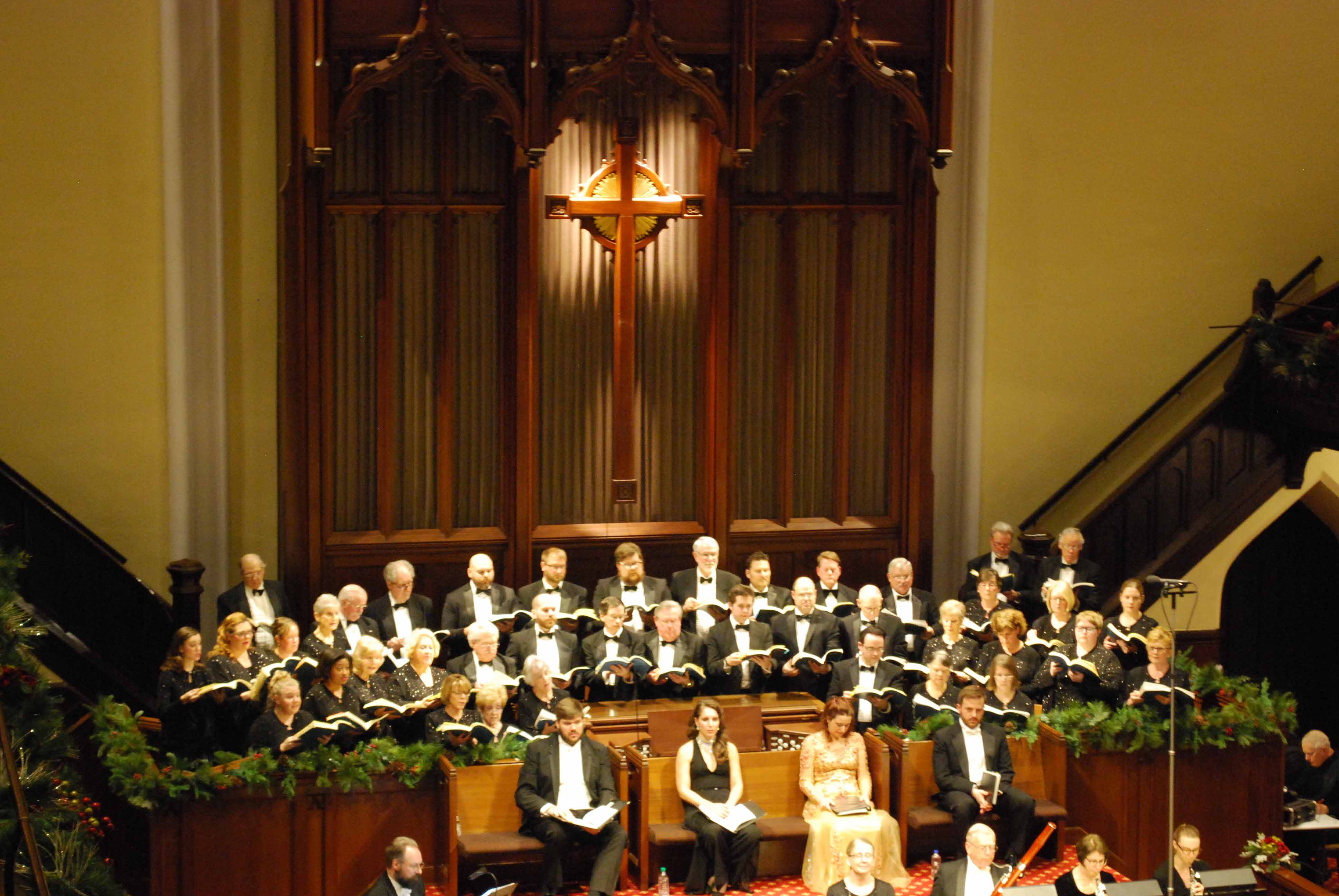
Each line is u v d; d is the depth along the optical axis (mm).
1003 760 9938
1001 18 13578
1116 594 13227
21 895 7617
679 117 12148
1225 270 14188
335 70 10883
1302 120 14148
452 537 12070
